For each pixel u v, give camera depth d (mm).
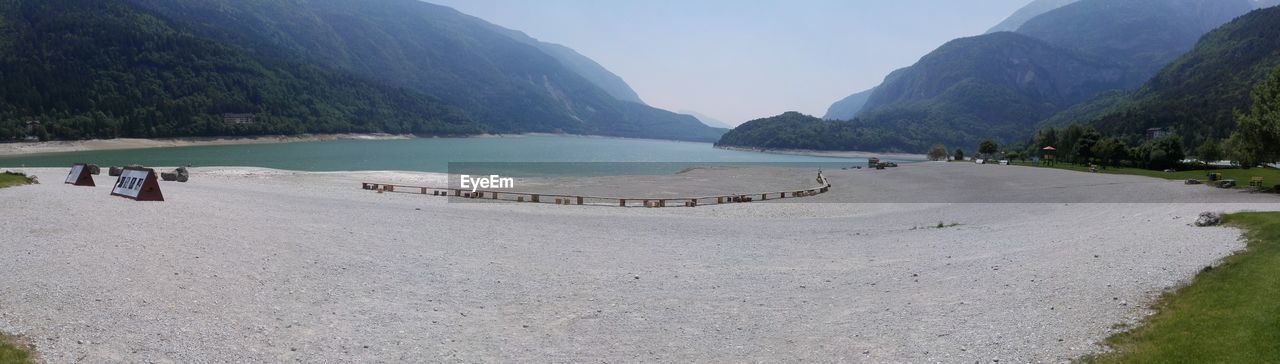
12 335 9672
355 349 10305
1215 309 10430
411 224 24266
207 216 22312
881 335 10961
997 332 10633
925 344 10344
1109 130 166125
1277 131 35125
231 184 46562
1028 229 24000
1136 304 11414
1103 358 9164
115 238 17094
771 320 12227
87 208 22188
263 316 11695
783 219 32812
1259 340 8914
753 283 15445
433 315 12398
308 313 12086
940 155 158500
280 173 65375
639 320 12305
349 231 21406
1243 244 15773
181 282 13336
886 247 20922
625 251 20094
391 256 17656
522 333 11453
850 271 16703
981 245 20188
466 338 11086
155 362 9250
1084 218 26875
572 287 14922
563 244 21141
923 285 14562
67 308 11172
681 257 19172
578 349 10617
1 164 97312
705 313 12789
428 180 61438
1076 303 11844
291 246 17906
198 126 177750
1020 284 13742
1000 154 148250
